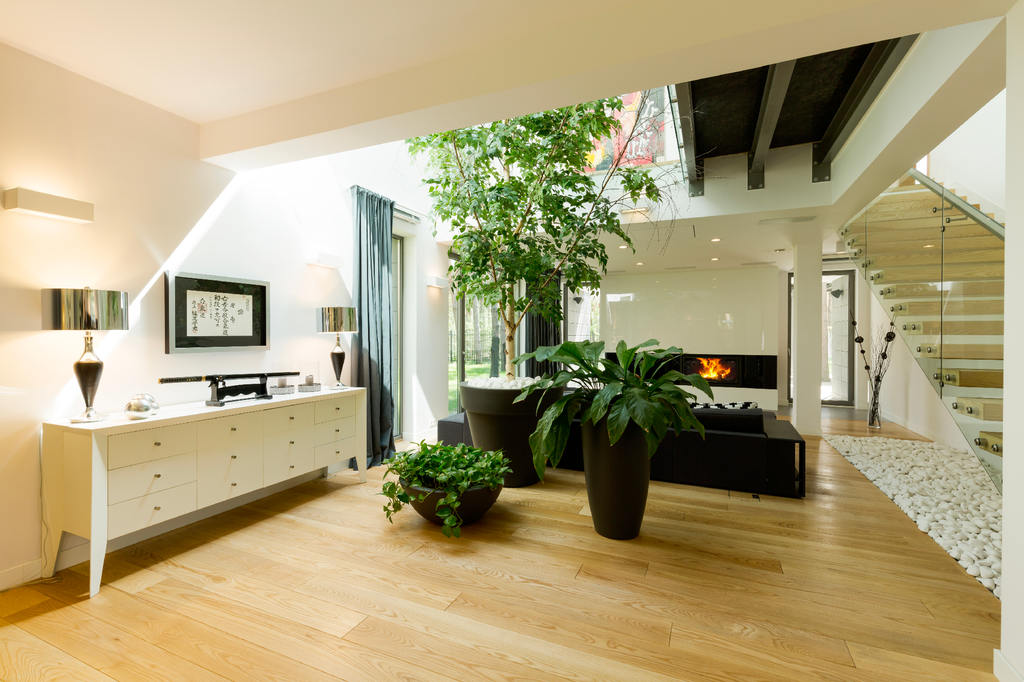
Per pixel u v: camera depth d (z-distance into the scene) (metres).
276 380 3.60
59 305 2.22
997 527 2.83
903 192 3.71
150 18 2.03
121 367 2.67
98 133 2.56
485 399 3.56
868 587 2.19
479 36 2.23
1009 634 1.58
